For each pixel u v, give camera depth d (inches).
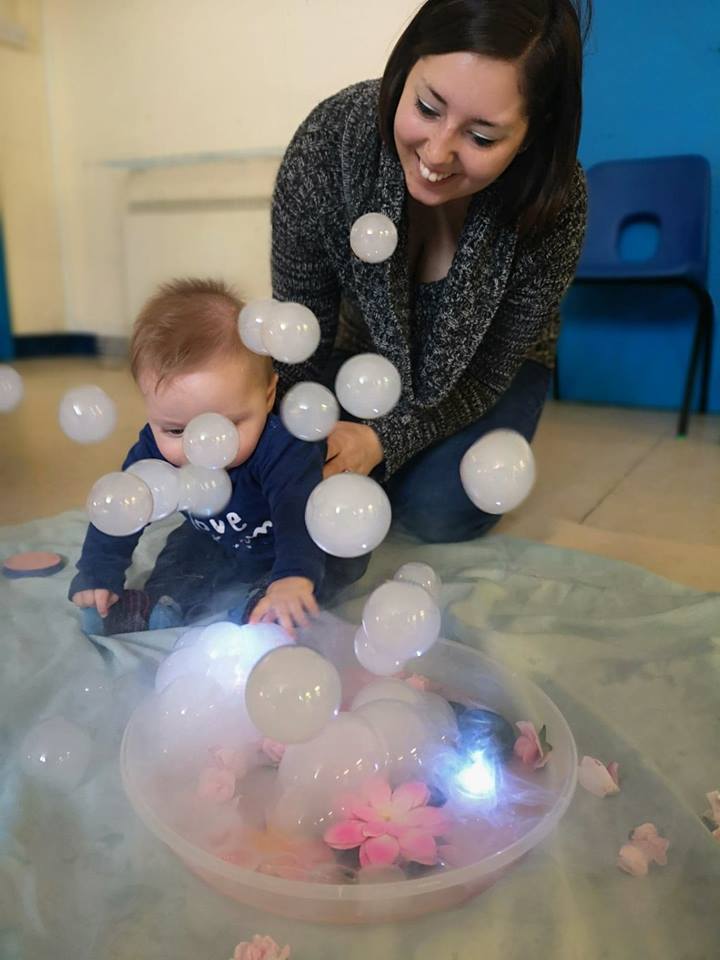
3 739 25.6
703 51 79.4
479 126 27.7
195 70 104.5
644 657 30.7
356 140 36.9
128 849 21.5
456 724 24.7
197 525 36.0
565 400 94.9
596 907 19.8
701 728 26.8
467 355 38.5
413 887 18.4
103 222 119.5
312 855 20.4
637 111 83.5
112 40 110.7
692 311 86.4
